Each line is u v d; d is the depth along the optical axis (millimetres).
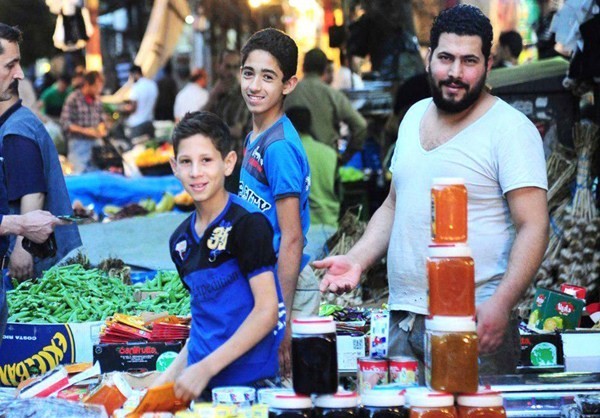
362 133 14469
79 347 7316
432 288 4516
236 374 5078
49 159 8180
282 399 4449
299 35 20234
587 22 9469
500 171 5324
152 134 20234
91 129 18391
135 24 24344
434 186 4582
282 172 6000
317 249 10023
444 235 4543
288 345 6016
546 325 7172
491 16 15992
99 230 11289
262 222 5000
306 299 6273
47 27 22812
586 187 9469
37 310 7727
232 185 10148
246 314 5047
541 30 13461
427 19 16438
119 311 7855
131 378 6262
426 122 5602
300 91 14195
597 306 8086
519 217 5289
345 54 17422
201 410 4586
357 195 14273
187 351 5277
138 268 9922
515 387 5016
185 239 5152
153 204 14461
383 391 4504
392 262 5648
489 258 5395
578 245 9359
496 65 14328
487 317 5078
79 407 5008
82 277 8242
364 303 9219
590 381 5121
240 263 5008
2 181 6527
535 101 10812
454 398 4469
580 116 10977
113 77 23984
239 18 18984
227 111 15508
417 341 5586
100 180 14898
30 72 23281
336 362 4523
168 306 8070
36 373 7387
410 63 15805
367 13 15883
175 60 22734
